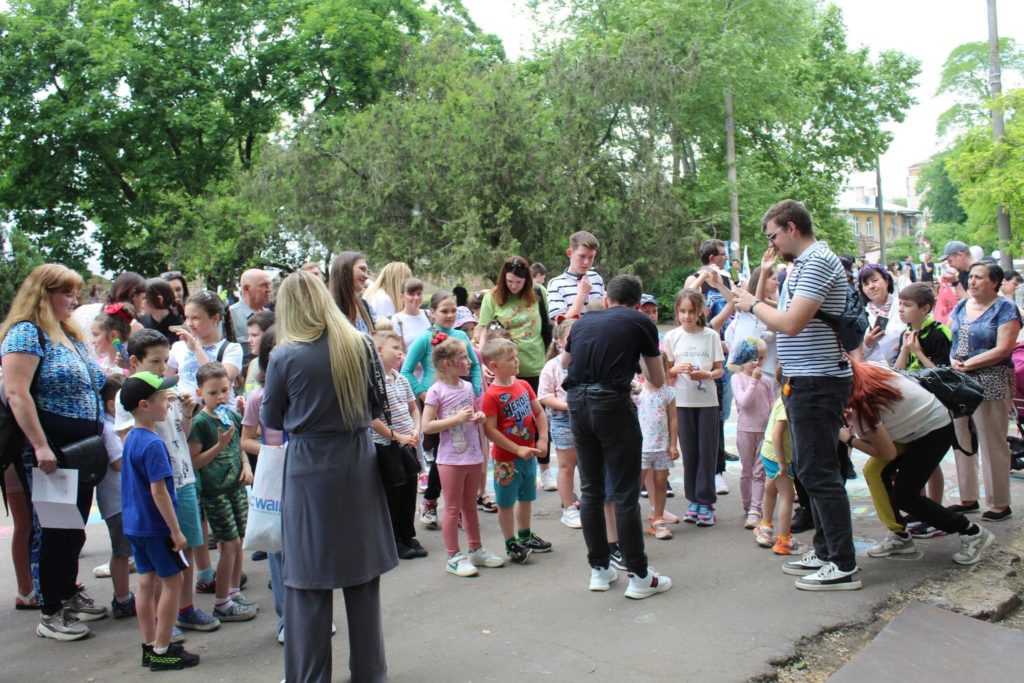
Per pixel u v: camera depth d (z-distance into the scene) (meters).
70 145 23.55
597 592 4.85
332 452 3.51
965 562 5.11
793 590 4.77
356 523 3.54
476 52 28.27
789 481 5.34
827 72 32.47
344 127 22.69
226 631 4.52
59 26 23.52
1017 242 17.30
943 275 10.01
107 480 4.72
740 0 25.81
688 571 5.14
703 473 6.05
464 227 21.16
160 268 25.77
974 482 6.12
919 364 6.23
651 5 25.14
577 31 26.48
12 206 24.53
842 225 32.25
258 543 3.92
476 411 5.42
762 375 6.05
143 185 24.64
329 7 24.42
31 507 4.73
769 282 5.98
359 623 3.63
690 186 26.25
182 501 4.39
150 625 4.07
